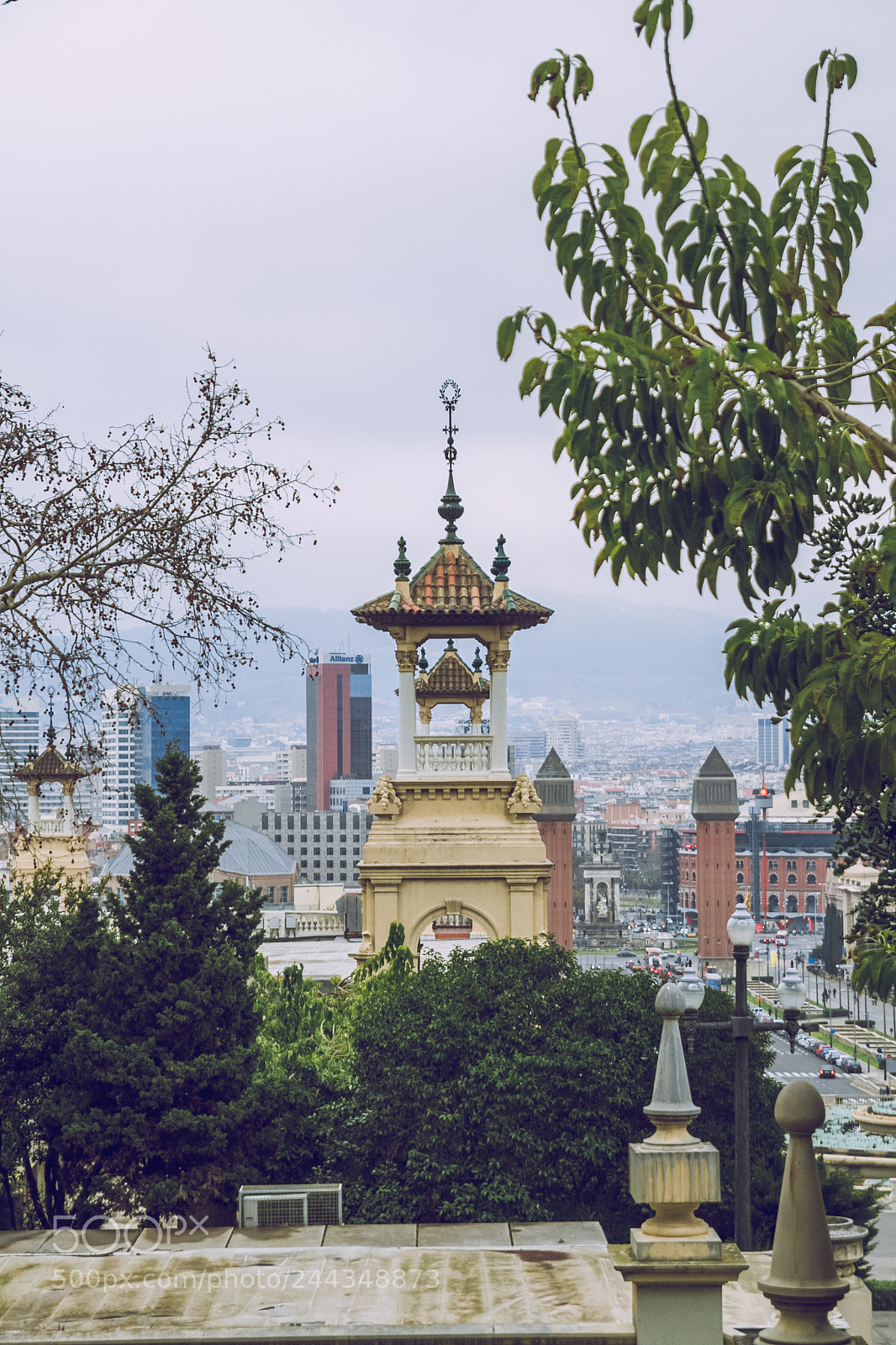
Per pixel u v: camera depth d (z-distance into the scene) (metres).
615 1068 38.72
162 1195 35.66
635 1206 38.72
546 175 16.08
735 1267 16.06
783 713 17.89
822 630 17.23
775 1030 32.72
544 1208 37.44
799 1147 13.08
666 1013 16.62
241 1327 17.41
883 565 15.15
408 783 51.16
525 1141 37.69
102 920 41.41
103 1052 36.56
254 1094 37.09
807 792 16.06
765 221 15.61
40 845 24.59
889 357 16.28
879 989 19.44
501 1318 18.06
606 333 14.51
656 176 16.14
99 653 21.16
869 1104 155.12
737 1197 31.81
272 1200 32.31
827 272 17.30
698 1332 16.20
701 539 16.05
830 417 15.32
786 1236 13.02
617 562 17.17
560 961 43.03
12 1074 38.81
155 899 39.50
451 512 53.34
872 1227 48.91
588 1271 19.81
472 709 63.88
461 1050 39.56
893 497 15.34
